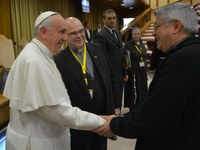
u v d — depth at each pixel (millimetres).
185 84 1053
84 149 1911
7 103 2014
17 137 1368
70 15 8805
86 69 1936
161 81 1100
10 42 4672
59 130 1425
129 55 3732
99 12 11430
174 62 1072
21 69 1315
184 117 1119
